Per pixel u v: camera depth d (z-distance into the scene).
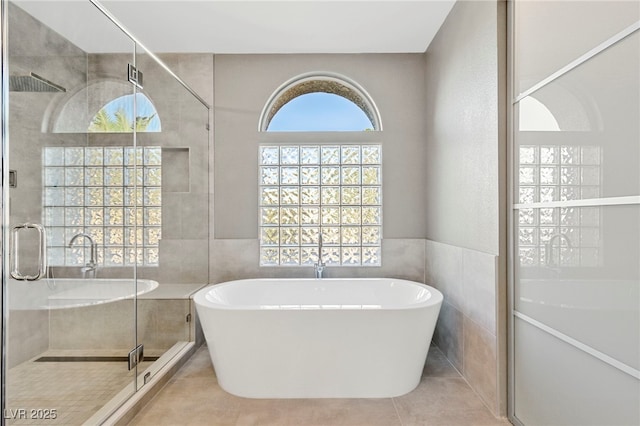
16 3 1.99
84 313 2.13
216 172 3.58
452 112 2.86
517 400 2.07
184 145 3.14
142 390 2.37
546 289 1.79
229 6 2.77
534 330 1.90
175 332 3.00
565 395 1.65
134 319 2.42
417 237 3.59
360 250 3.65
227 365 2.45
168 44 3.38
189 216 3.23
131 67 2.51
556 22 1.70
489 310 2.24
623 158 1.31
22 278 1.84
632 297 1.28
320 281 3.27
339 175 3.66
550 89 1.75
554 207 1.72
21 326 1.79
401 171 3.59
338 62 3.60
